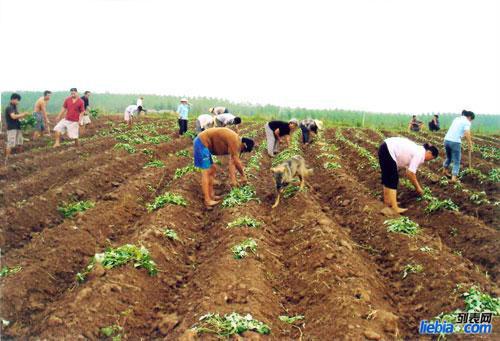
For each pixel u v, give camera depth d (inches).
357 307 235.8
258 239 323.0
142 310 248.2
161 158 655.8
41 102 754.2
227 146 418.9
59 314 231.6
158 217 361.4
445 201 398.9
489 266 310.7
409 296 270.1
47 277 283.0
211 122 652.1
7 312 247.0
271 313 238.4
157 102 3531.0
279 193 416.2
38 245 325.1
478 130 1440.7
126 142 733.3
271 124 581.6
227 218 370.9
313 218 361.4
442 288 260.5
